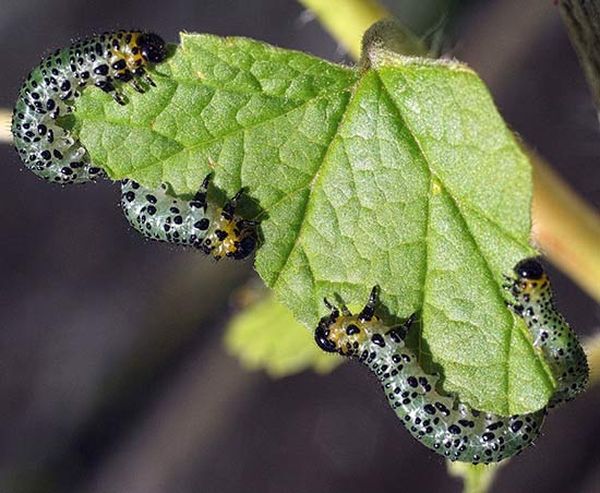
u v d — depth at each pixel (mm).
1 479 302
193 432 292
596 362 140
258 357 169
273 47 124
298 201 125
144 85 125
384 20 125
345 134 124
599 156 248
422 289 124
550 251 140
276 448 291
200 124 125
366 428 283
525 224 120
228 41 124
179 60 124
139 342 297
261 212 125
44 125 128
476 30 244
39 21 307
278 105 124
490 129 120
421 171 122
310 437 287
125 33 124
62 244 311
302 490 285
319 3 137
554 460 257
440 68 120
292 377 289
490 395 123
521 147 119
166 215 126
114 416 301
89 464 301
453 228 122
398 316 125
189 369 292
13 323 312
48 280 310
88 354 303
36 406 308
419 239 123
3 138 133
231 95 124
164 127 125
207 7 298
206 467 291
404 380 125
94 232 310
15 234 313
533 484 257
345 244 125
